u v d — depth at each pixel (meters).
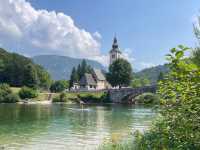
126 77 155.62
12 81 178.50
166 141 8.71
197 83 7.24
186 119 7.79
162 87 8.24
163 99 8.45
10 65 181.50
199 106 7.47
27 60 199.75
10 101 141.25
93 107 109.38
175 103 8.11
